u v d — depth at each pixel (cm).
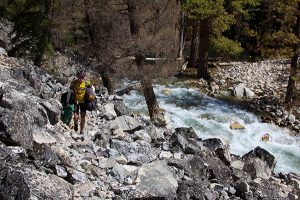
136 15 2161
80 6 2322
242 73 3472
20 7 2267
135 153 1038
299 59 3497
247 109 2723
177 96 2884
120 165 910
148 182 862
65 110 1102
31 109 932
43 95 1192
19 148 726
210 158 1172
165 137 1339
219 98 2906
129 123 1280
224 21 3091
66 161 818
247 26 4378
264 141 2286
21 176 609
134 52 2172
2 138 729
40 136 853
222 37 3177
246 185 1059
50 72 2419
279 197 1122
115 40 2291
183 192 883
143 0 2192
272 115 2638
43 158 762
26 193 605
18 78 1166
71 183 770
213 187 1033
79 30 2692
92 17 2369
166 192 848
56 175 747
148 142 1177
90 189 777
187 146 1194
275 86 3158
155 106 2230
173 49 2397
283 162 2041
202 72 3306
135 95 2764
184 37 3722
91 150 970
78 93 1103
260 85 3180
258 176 1255
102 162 909
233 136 2316
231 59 3994
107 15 2294
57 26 2358
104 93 1606
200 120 2486
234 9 3077
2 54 1347
